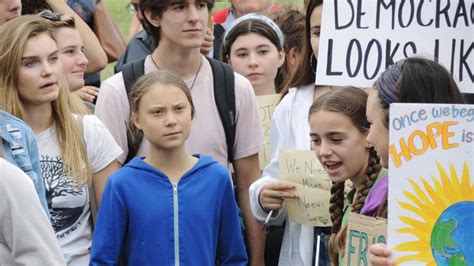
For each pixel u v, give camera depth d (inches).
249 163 281.3
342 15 238.2
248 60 323.0
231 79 277.6
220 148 275.9
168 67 276.8
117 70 372.2
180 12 271.4
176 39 272.5
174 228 241.3
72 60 305.3
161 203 241.8
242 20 327.0
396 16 236.1
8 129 227.1
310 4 273.4
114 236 241.1
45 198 238.7
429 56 220.2
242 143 279.6
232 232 251.0
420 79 201.0
